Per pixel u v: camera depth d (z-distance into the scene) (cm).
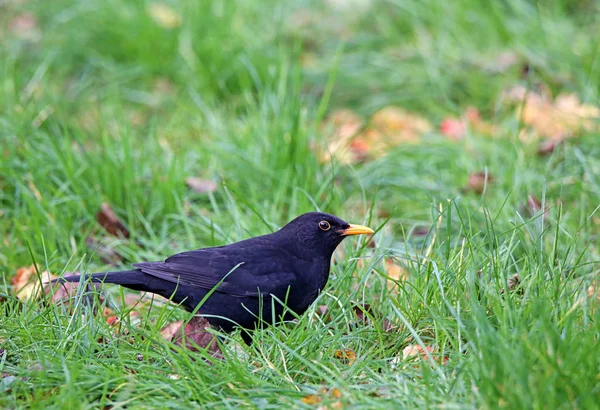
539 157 1250
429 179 1226
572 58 1469
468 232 966
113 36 1627
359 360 774
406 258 897
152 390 719
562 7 1641
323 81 1550
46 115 1297
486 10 1638
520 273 850
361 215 1125
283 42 1680
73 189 1164
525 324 727
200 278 886
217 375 741
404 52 1593
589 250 988
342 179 1236
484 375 648
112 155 1198
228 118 1413
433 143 1298
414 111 1492
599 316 714
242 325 898
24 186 1125
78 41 1639
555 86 1442
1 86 1363
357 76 1555
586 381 645
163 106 1505
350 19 1766
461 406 660
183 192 1166
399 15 1717
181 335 863
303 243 906
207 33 1584
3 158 1178
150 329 851
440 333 801
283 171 1187
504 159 1232
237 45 1557
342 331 814
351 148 1346
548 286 814
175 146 1334
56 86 1523
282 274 890
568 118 1341
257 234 1055
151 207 1152
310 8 1805
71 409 690
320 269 910
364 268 947
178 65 1561
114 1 1672
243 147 1248
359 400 692
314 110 1389
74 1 1753
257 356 798
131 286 891
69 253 1062
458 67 1525
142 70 1566
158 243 1098
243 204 1148
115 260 1070
